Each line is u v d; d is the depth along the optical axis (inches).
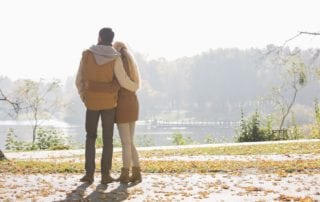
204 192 281.3
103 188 291.4
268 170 392.2
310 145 723.4
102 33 299.6
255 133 1107.3
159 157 567.5
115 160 502.3
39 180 327.3
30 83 1263.5
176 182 322.3
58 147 925.2
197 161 470.6
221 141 1173.1
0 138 2915.8
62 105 1517.0
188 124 6461.6
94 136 305.1
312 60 1284.4
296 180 334.0
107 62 292.4
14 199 260.1
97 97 294.5
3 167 408.5
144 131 5128.0
